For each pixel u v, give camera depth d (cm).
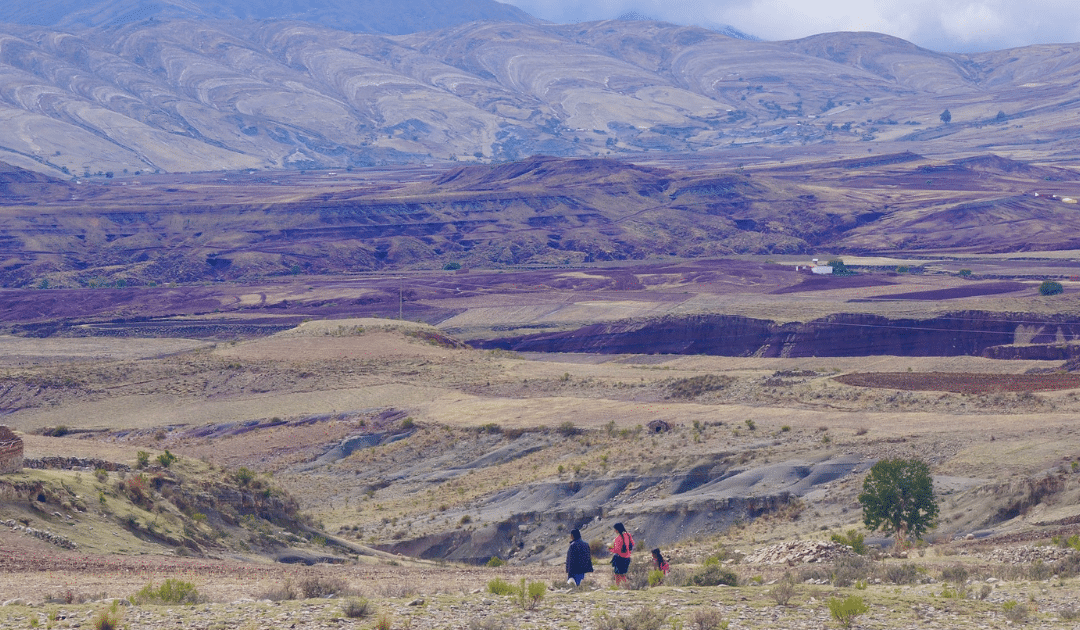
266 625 2620
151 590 3216
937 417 10012
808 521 7450
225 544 5678
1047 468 7506
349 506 9988
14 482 4841
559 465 10000
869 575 3647
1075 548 4391
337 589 3434
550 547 8188
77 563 4053
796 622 2708
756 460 8981
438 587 3803
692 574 3700
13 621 2650
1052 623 2684
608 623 2631
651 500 8594
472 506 9169
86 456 7050
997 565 4081
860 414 10550
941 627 2638
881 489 6250
